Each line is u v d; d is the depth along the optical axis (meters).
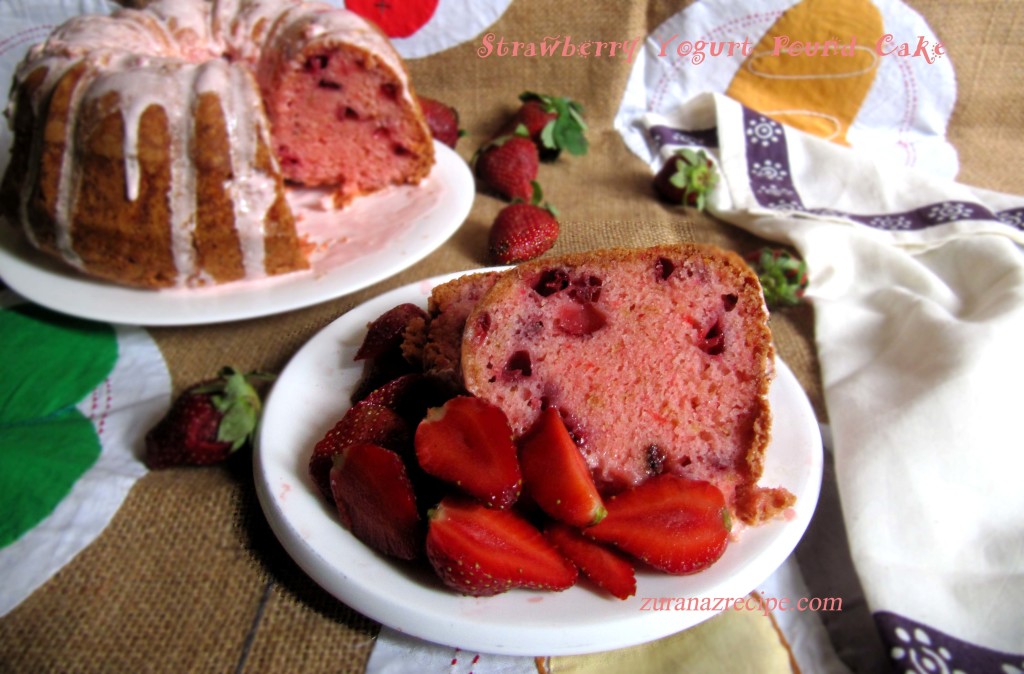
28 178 0.34
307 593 0.22
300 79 0.40
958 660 0.21
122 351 0.31
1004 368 0.29
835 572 0.24
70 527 0.24
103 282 0.34
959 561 0.23
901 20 0.49
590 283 0.23
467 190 0.40
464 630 0.19
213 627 0.22
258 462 0.23
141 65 0.34
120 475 0.26
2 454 0.26
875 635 0.22
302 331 0.31
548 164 0.47
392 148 0.42
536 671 0.21
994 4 0.48
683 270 0.23
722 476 0.23
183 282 0.33
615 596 0.20
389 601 0.20
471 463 0.20
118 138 0.32
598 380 0.23
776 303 0.35
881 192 0.42
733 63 0.52
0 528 0.24
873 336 0.32
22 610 0.22
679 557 0.20
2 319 0.32
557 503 0.20
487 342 0.23
